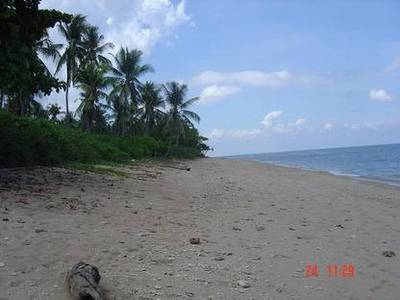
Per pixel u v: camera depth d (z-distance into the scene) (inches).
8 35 517.0
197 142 2962.6
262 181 1185.4
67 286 227.8
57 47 1745.8
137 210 468.1
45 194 476.1
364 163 2844.5
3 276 237.6
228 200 666.8
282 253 344.8
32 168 685.9
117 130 2139.5
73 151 948.6
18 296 217.0
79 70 1812.3
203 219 466.0
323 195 865.5
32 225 338.6
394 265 329.7
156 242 340.8
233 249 344.8
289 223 487.5
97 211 432.1
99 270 262.5
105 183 662.5
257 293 253.4
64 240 311.4
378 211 655.8
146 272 269.6
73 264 266.1
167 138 2388.0
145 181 818.8
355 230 472.7
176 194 668.7
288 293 257.9
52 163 788.0
